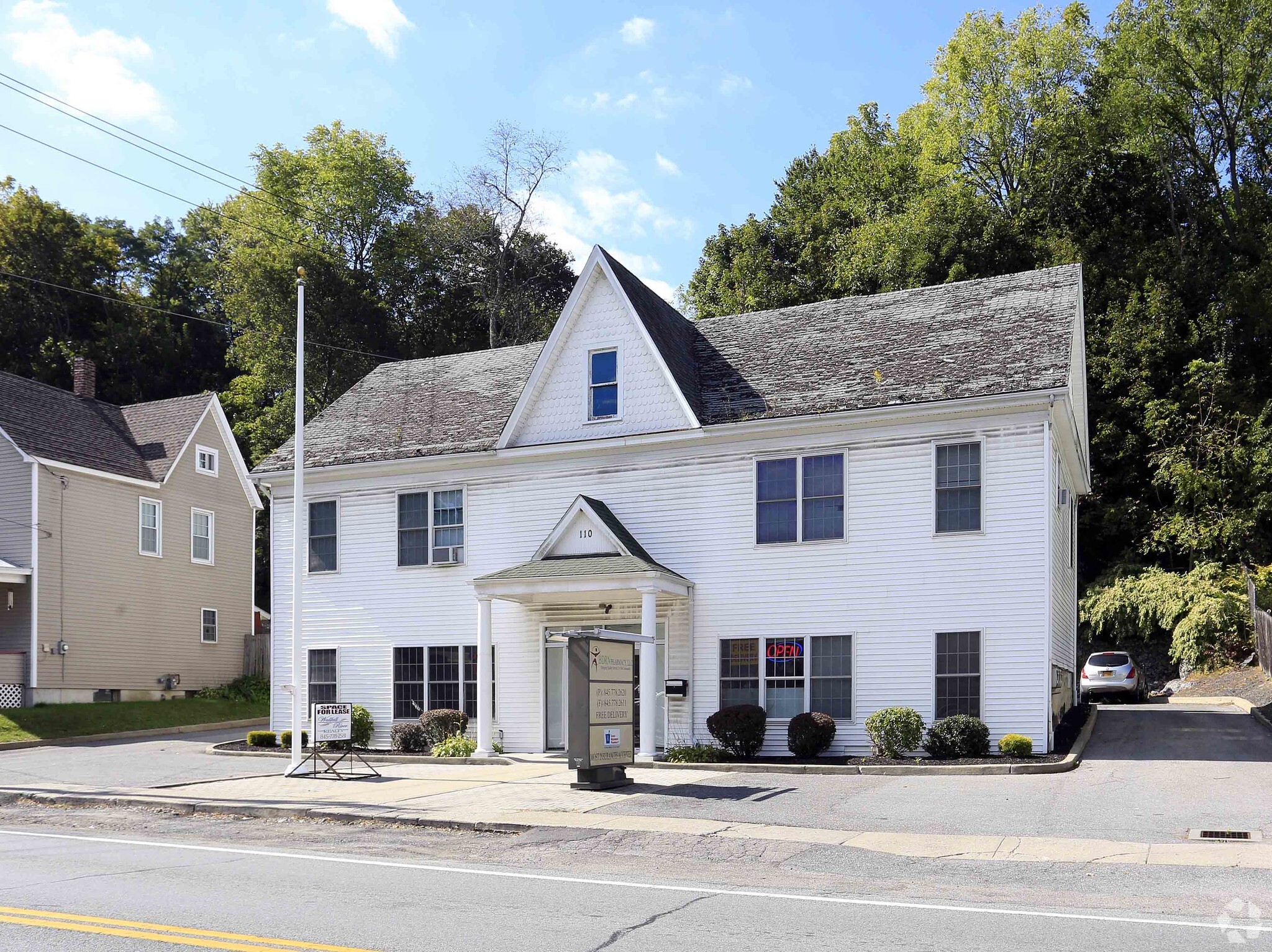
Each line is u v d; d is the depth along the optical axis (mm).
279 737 26484
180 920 8820
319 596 27562
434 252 57375
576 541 23875
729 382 24719
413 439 27391
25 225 55000
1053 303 23516
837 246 53469
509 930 8461
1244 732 22812
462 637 25828
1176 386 42719
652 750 21891
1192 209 48688
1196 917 8969
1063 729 23062
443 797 16625
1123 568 40906
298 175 56031
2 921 8781
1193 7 49125
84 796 17422
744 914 9062
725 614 23141
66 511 35156
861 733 21625
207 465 41812
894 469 21953
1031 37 50969
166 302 64438
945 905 9438
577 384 25328
